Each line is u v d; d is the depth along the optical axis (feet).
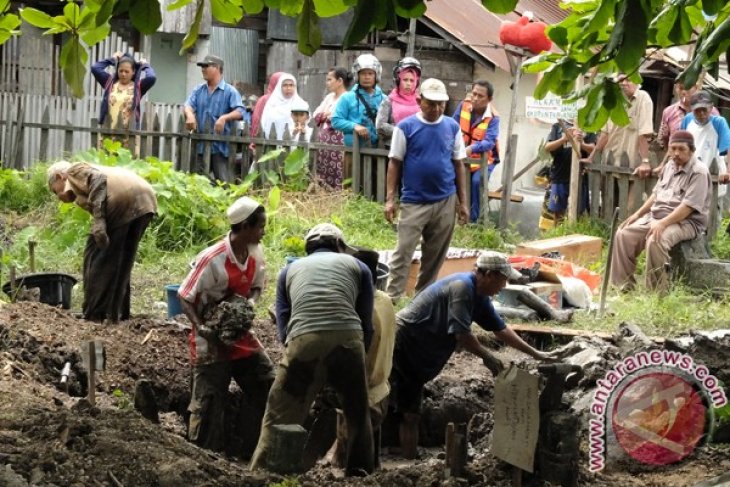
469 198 58.59
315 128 61.57
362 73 59.16
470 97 58.54
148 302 44.52
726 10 24.17
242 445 34.06
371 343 30.66
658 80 71.10
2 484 22.04
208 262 31.40
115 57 63.93
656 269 47.50
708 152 53.52
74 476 22.89
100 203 37.29
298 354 28.32
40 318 36.96
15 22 26.43
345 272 28.91
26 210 56.80
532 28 58.80
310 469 30.76
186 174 57.82
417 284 46.01
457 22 68.23
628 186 56.08
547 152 58.44
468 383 36.58
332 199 57.98
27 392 29.32
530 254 51.21
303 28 20.85
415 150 44.29
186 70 77.71
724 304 45.83
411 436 34.06
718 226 55.47
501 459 23.89
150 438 25.07
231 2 22.48
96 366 28.40
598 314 42.70
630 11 20.94
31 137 66.33
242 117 62.80
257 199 57.62
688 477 26.02
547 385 24.35
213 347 31.68
